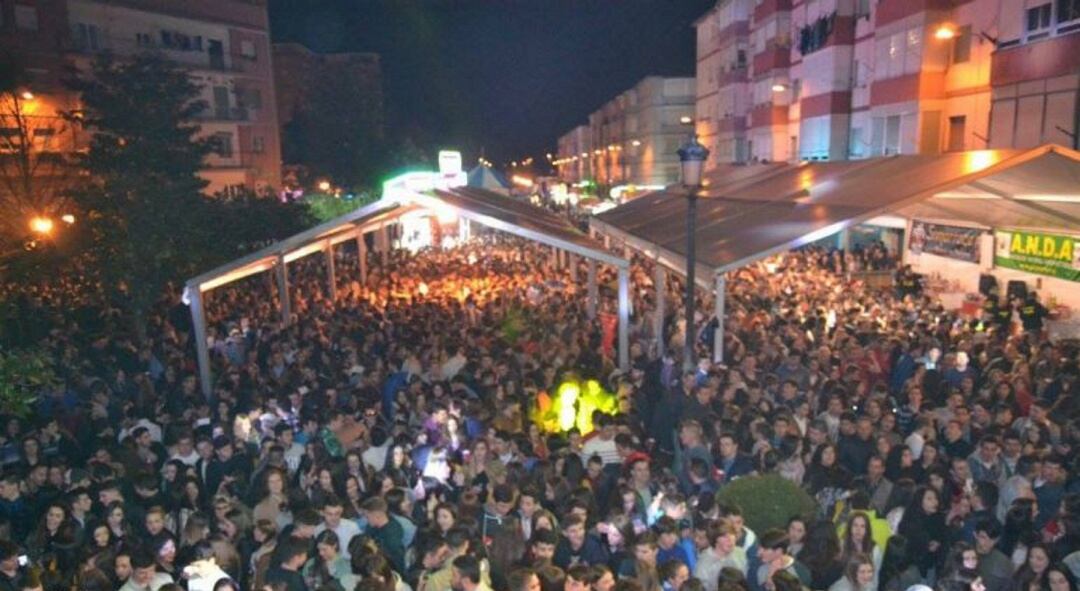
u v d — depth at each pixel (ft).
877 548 20.70
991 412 29.94
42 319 52.60
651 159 236.84
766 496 22.11
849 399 31.32
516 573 17.75
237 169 144.87
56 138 106.93
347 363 40.65
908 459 25.48
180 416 34.47
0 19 106.63
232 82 147.43
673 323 51.37
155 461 29.40
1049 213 47.73
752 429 27.66
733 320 47.83
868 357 38.60
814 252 91.66
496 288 68.28
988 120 74.69
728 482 24.02
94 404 35.27
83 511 23.67
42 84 110.73
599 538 21.52
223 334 51.11
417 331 46.52
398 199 48.08
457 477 27.27
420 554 20.85
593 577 17.71
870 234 94.02
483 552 20.08
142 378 38.99
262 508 24.70
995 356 37.60
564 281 74.18
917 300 56.65
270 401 34.12
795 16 123.95
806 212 46.83
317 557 20.56
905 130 87.25
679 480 26.94
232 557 21.83
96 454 27.86
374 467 28.86
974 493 22.20
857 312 50.26
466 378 36.63
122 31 126.21
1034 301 53.01
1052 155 35.19
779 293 61.11
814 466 25.61
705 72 177.99
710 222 56.59
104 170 84.94
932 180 40.29
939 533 22.20
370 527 22.52
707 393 32.12
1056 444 27.09
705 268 41.81
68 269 55.36
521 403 33.73
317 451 28.02
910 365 36.88
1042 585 18.49
